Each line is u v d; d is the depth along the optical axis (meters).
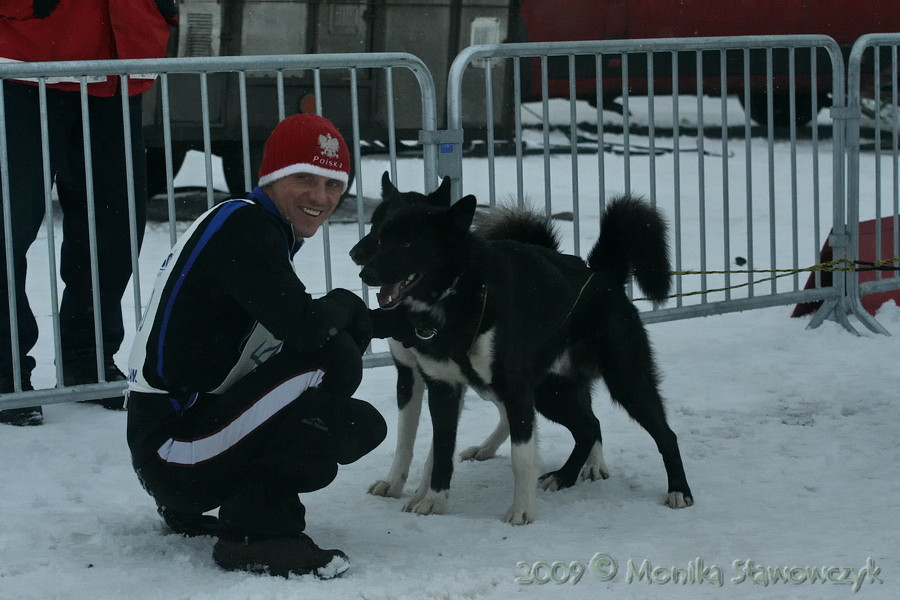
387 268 3.30
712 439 4.43
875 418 4.67
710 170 13.56
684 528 3.42
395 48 10.02
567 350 3.87
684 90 14.51
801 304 6.66
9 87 4.47
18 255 4.59
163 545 3.21
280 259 2.92
